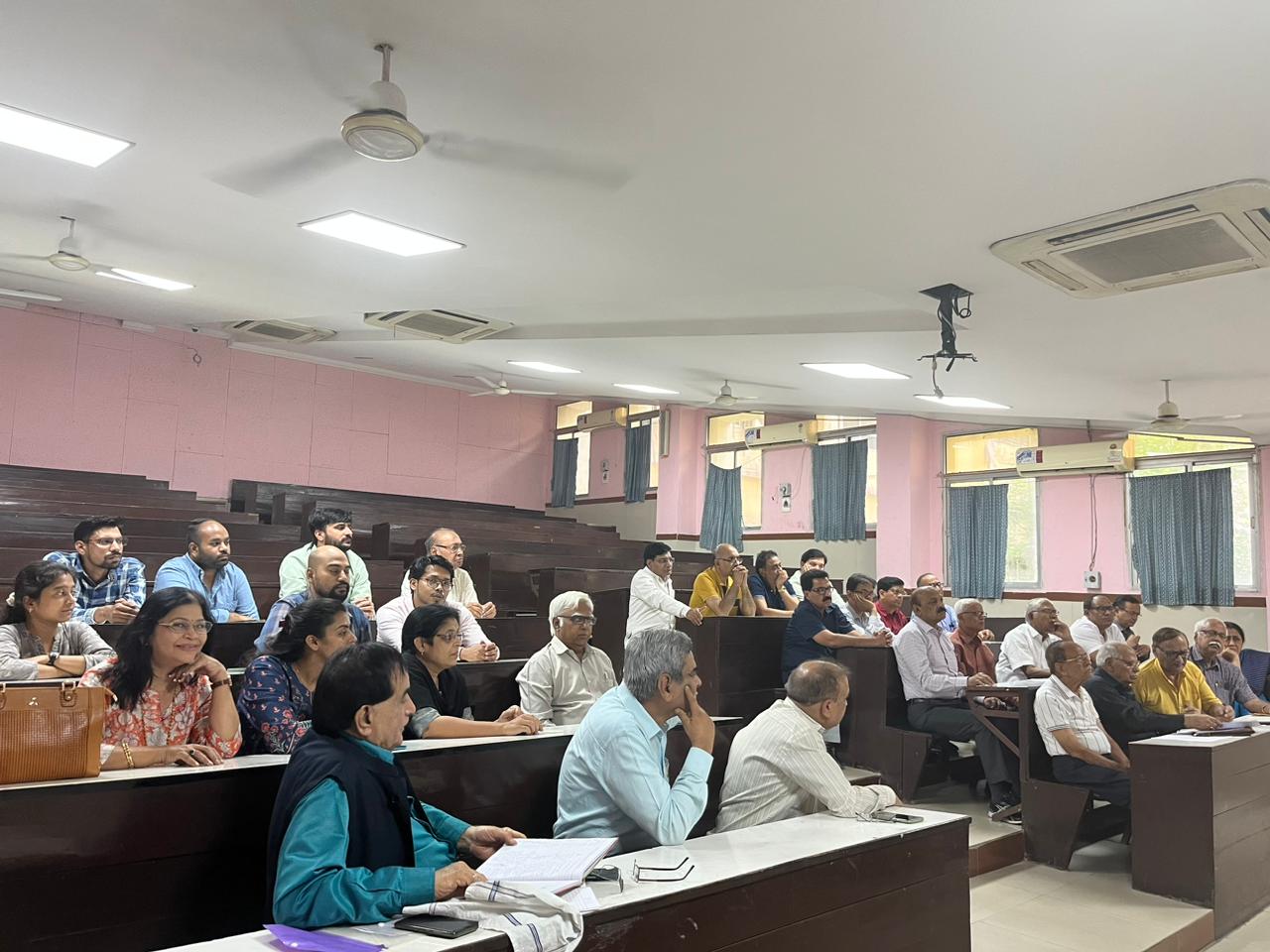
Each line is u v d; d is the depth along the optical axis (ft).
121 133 12.30
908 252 14.23
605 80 9.97
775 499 38.93
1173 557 28.60
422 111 11.05
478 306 20.84
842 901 7.77
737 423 40.63
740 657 18.62
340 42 9.64
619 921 6.19
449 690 11.57
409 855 6.73
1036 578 31.71
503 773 9.23
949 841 8.91
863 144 10.87
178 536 24.13
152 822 7.07
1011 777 16.34
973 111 9.89
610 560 28.14
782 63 9.30
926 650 17.95
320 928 5.76
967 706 17.62
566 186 13.03
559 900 5.85
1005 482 32.60
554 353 27.37
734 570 20.40
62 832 6.60
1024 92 9.43
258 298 22.08
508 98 10.57
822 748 10.16
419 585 14.24
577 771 8.77
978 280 15.11
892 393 26.66
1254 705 19.70
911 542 33.30
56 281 23.56
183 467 35.37
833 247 14.43
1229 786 13.73
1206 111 9.56
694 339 22.44
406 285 19.24
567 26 8.98
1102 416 27.27
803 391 28.81
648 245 15.29
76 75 10.69
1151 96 9.32
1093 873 14.71
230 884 7.48
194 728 8.46
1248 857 14.12
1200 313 15.96
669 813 8.16
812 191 12.38
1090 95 9.38
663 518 41.47
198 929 7.28
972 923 12.36
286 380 38.45
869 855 8.07
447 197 13.82
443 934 5.55
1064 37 8.41
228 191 14.30
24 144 12.89
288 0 8.95
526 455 46.83
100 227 16.93
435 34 9.35
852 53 8.99
